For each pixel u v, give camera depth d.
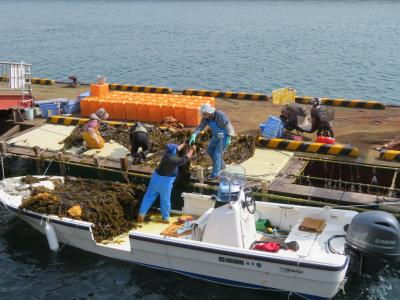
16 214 11.81
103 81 18.78
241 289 9.59
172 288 9.75
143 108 16.62
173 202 12.88
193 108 15.90
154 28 70.38
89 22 81.06
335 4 141.38
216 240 9.57
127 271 10.30
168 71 35.47
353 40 53.28
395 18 85.44
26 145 15.00
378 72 33.88
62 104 18.14
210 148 12.22
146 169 13.09
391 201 11.12
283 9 120.38
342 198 11.32
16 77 17.66
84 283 10.02
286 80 31.95
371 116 17.30
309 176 13.03
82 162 13.66
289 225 10.59
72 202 11.16
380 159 13.30
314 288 8.85
